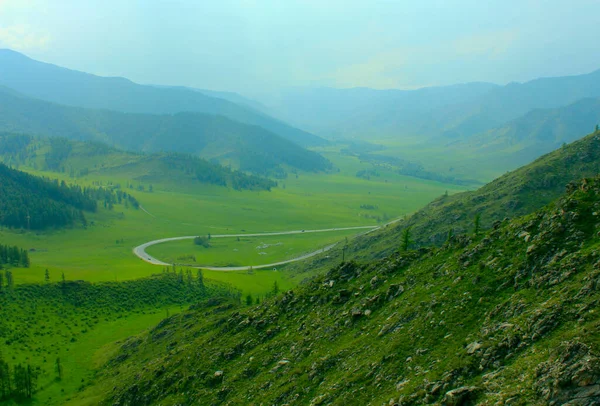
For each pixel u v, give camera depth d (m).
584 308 55.31
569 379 44.59
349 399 68.31
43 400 141.62
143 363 145.38
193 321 165.25
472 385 54.19
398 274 107.69
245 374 98.75
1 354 161.25
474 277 80.94
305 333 103.50
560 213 79.81
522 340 57.50
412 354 70.25
